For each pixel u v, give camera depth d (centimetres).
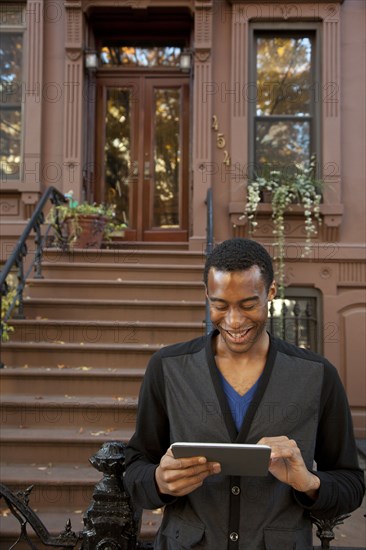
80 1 689
